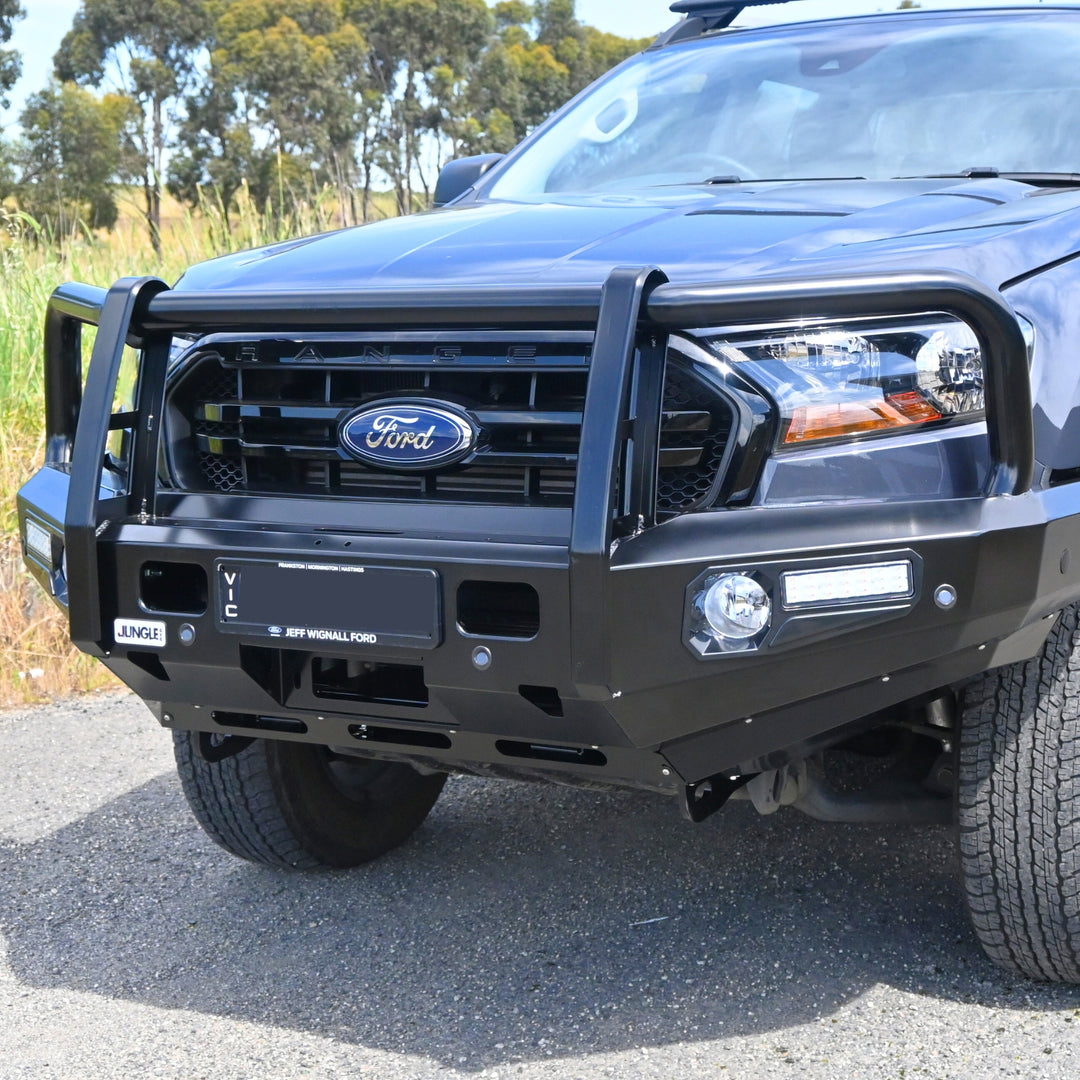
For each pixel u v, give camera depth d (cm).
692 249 230
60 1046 240
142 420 240
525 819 347
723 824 337
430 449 219
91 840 345
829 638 205
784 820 338
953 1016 239
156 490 240
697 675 202
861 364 210
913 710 256
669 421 207
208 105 6575
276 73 6488
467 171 365
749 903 291
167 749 421
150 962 275
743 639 201
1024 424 205
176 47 6738
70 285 258
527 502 214
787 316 200
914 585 204
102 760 411
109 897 309
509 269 230
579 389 212
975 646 214
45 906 305
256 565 220
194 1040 241
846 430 209
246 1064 232
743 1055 228
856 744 281
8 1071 231
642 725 208
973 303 199
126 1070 231
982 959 260
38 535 257
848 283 198
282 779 297
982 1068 220
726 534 202
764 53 355
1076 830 227
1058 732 228
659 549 200
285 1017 249
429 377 223
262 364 234
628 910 290
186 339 245
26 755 418
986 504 206
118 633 232
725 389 205
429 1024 245
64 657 512
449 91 7088
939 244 226
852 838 324
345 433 226
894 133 311
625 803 355
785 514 204
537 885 306
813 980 254
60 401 265
